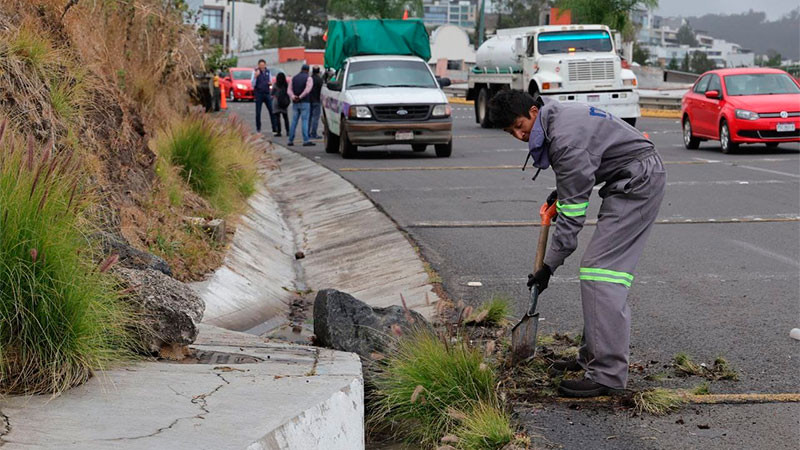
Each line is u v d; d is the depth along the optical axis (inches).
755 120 756.0
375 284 338.0
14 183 172.2
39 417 147.7
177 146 422.9
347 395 169.9
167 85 528.4
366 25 897.5
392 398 191.2
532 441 181.8
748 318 275.7
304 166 701.9
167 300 193.8
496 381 204.5
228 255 338.3
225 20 3929.6
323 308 222.7
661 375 222.1
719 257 363.9
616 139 201.9
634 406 201.0
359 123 746.8
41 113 263.0
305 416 154.5
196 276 303.3
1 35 270.7
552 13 1612.9
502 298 284.2
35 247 166.2
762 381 219.1
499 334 254.8
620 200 203.2
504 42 1131.9
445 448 171.3
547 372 220.2
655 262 356.2
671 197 524.7
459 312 281.9
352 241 415.2
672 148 841.5
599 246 203.2
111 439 138.6
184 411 153.2
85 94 310.5
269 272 355.3
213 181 423.5
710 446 179.8
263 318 296.8
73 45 338.0
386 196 530.0
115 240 227.6
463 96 1962.4
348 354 204.7
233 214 418.3
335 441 160.4
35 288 165.0
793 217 454.6
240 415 152.2
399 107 751.7
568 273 339.9
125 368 178.2
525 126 204.5
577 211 201.5
